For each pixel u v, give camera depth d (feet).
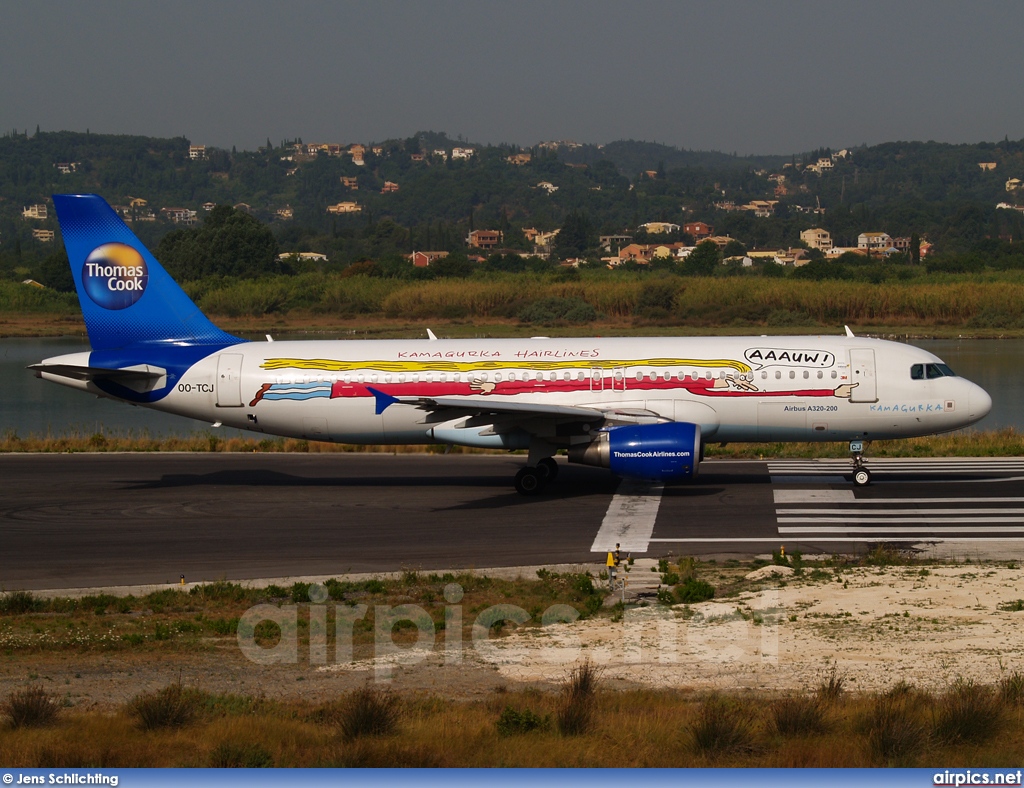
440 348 461.78
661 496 435.53
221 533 382.42
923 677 214.90
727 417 443.73
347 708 197.36
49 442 604.49
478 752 179.73
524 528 380.17
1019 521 376.48
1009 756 175.83
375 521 397.80
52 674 236.63
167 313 472.85
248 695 217.97
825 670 222.28
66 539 376.68
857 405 438.81
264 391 459.32
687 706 199.72
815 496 429.38
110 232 468.34
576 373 447.42
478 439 441.27
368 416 457.68
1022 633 241.14
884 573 303.89
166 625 276.00
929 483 454.40
